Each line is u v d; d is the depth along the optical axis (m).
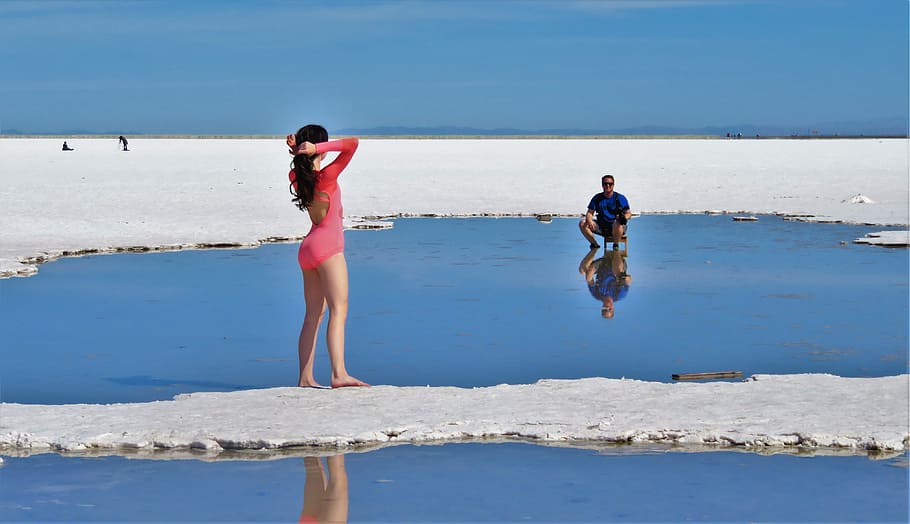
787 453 8.30
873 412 9.11
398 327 13.80
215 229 26.41
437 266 19.98
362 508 7.11
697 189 41.47
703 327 13.72
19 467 8.03
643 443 8.57
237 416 9.15
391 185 43.62
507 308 15.23
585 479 7.70
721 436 8.55
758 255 21.55
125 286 17.52
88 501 7.29
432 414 9.20
